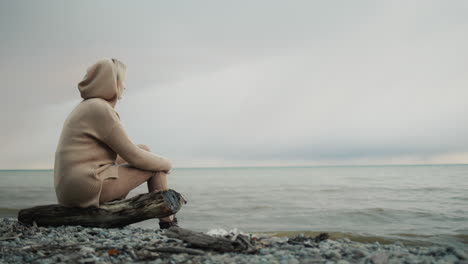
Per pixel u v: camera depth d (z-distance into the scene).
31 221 3.77
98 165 3.46
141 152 3.58
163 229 3.92
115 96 3.72
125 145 3.45
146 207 3.65
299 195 19.38
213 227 8.46
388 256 2.50
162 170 3.86
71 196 3.44
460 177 49.50
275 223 9.02
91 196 3.44
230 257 2.52
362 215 10.05
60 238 3.16
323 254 2.58
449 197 16.62
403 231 6.95
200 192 22.66
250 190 24.78
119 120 3.52
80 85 3.64
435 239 5.37
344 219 9.44
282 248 2.87
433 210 11.01
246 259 2.45
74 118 3.43
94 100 3.47
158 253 2.65
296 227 8.18
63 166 3.38
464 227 7.54
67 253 2.64
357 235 5.42
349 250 2.68
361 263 2.30
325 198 17.08
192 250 2.66
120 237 3.32
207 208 12.87
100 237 3.33
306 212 11.14
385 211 10.78
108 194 3.58
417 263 2.25
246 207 13.09
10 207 12.23
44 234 3.42
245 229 8.03
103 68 3.55
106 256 2.55
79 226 3.69
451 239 5.41
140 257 2.51
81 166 3.36
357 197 17.53
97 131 3.40
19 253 2.62
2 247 2.85
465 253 2.53
